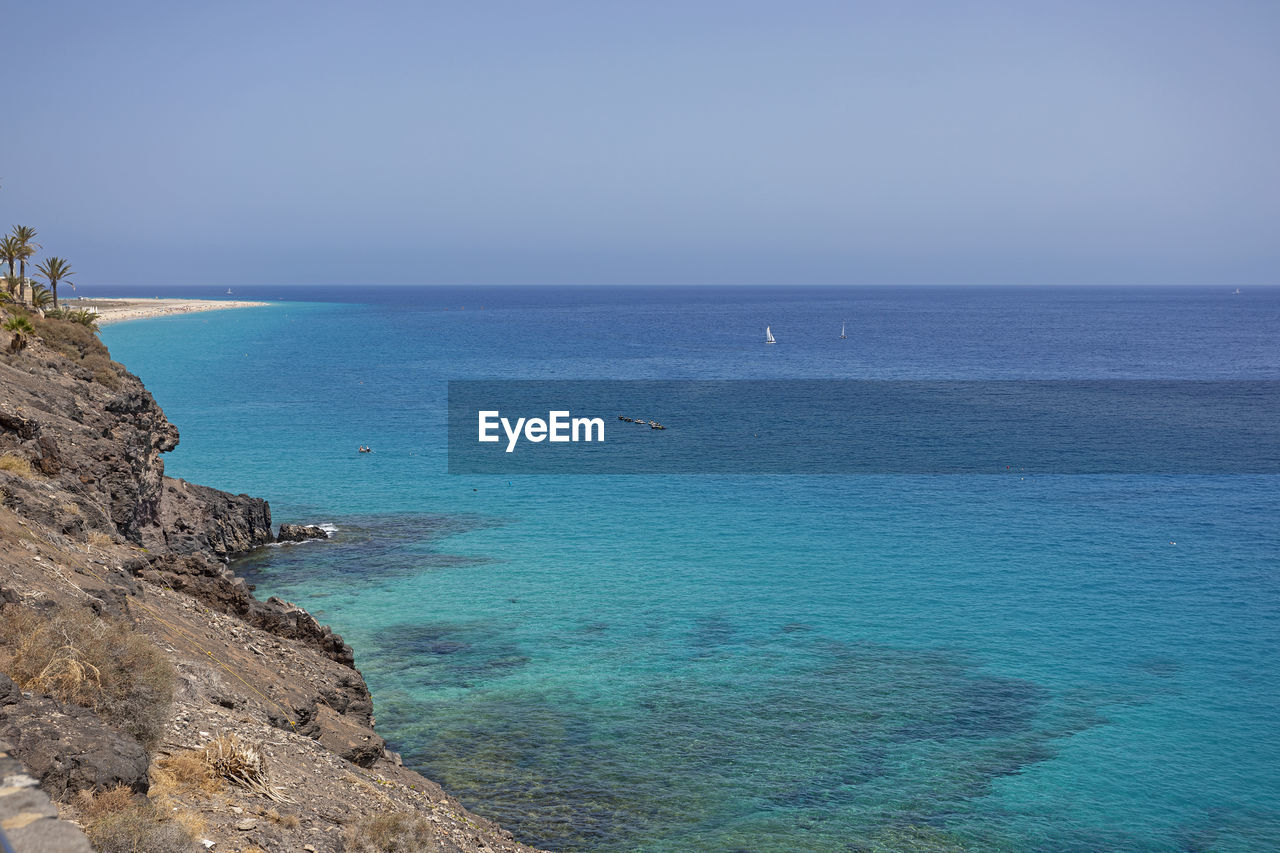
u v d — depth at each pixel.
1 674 14.92
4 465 30.80
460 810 30.14
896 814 34.94
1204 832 34.44
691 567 69.81
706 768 38.12
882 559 72.62
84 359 59.00
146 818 13.96
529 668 48.91
